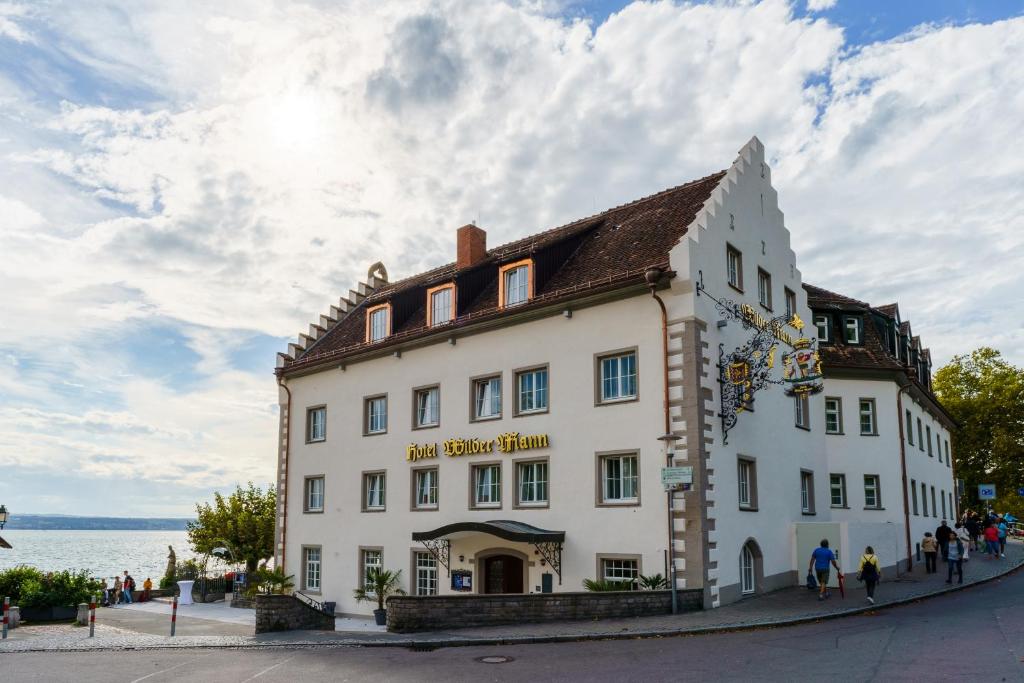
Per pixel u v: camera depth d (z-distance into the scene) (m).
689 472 20.91
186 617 31.62
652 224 28.17
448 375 30.34
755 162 29.05
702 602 21.86
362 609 32.38
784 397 28.44
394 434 32.22
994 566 33.81
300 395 37.53
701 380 23.19
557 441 26.05
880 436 34.88
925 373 45.53
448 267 39.59
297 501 36.69
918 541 36.69
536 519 26.25
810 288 38.59
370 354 33.56
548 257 28.56
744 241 27.25
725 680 12.64
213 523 46.94
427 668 14.88
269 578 35.47
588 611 20.33
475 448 28.52
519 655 16.12
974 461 58.84
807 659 14.25
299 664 15.77
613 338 25.11
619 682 12.88
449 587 28.97
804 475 29.75
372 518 32.62
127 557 147.38
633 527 23.69
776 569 25.86
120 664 16.14
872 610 21.09
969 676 12.23
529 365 27.36
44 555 150.12
